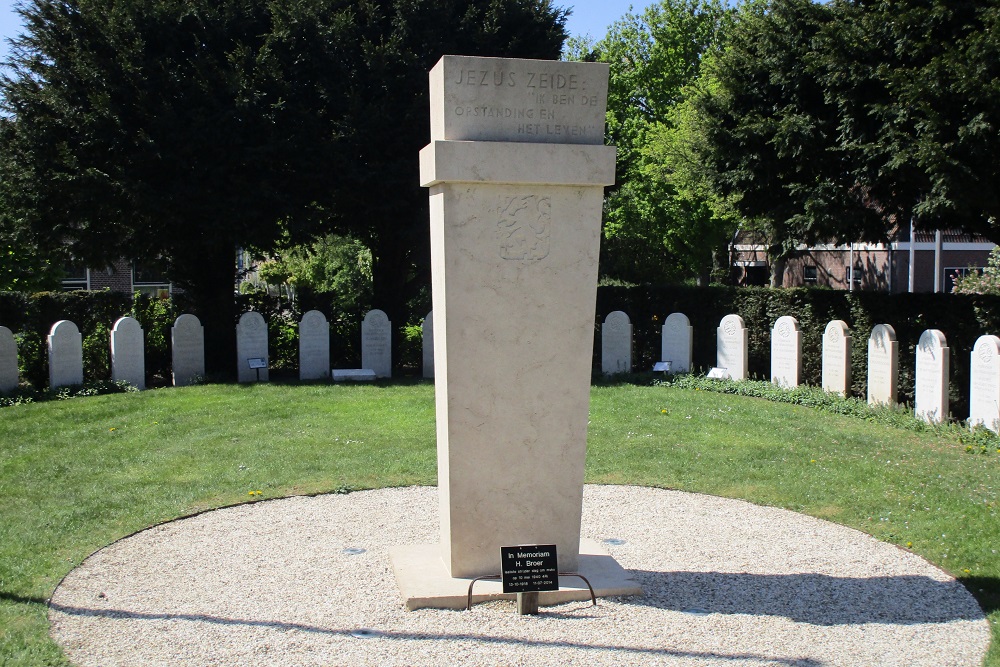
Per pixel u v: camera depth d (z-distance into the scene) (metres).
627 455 10.70
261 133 17.61
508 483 6.14
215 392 15.80
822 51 14.56
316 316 18.08
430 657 5.10
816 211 14.71
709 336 19.31
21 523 7.91
